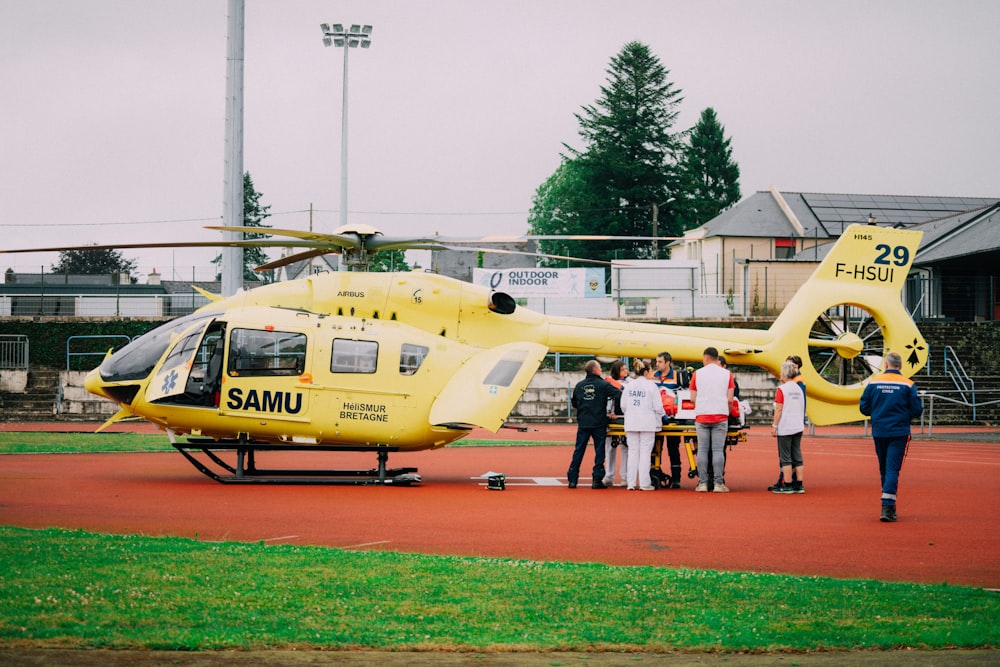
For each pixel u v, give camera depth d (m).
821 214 71.62
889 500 14.02
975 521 14.12
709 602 8.57
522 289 50.31
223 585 8.69
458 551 11.32
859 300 20.38
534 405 39.75
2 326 42.94
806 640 7.53
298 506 14.75
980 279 53.00
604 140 90.00
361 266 19.31
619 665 7.01
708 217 104.50
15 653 6.94
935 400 41.44
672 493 17.48
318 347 17.94
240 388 17.72
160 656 7.00
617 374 19.88
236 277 31.17
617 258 89.38
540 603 8.44
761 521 13.95
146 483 17.69
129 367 18.09
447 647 7.31
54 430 33.62
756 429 37.94
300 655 7.09
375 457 24.42
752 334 20.27
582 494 17.00
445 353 18.34
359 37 48.06
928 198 75.38
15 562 9.30
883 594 8.92
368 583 8.92
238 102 31.36
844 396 20.41
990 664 7.04
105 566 9.27
